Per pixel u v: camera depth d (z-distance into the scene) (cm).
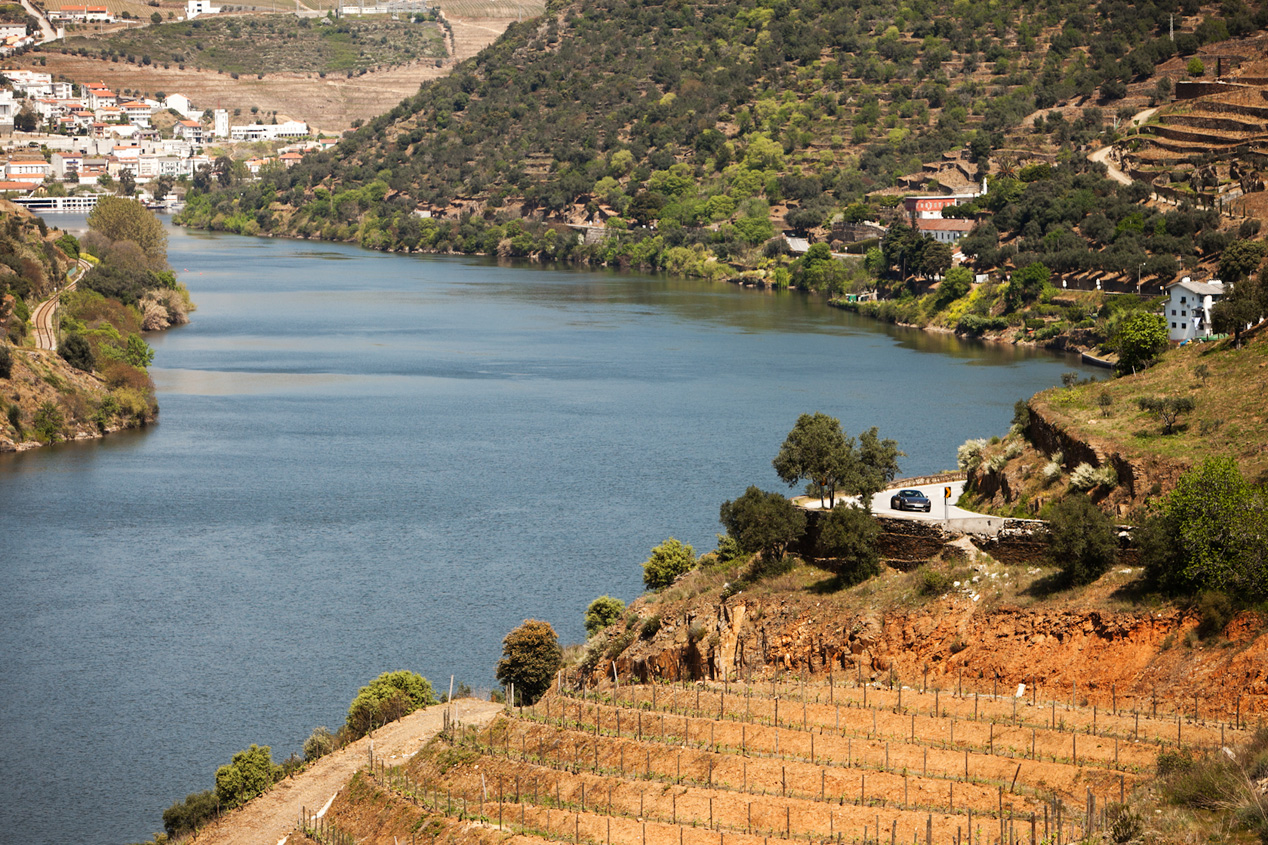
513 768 9056
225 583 15238
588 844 7794
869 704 8844
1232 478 8944
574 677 11450
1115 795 7256
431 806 8944
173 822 10144
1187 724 7906
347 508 18275
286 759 11112
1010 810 7344
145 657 13138
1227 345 12525
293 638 13550
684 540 16625
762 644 10094
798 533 10656
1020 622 9138
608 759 8844
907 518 10138
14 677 12669
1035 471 11600
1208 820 6538
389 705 11494
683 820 7869
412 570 15588
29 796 10688
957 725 8350
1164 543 8850
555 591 14800
